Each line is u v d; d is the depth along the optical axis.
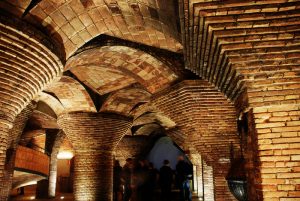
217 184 8.76
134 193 8.33
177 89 7.97
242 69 3.85
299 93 3.81
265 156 3.85
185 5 3.68
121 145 20.09
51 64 5.57
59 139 17.12
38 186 17.05
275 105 3.87
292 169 3.77
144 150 20.64
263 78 3.86
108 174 11.88
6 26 4.59
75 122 11.47
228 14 3.56
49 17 5.19
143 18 5.64
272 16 3.48
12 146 11.87
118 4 5.32
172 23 5.28
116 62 8.16
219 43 3.74
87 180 11.64
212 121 8.16
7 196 11.61
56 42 5.55
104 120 11.53
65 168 24.14
